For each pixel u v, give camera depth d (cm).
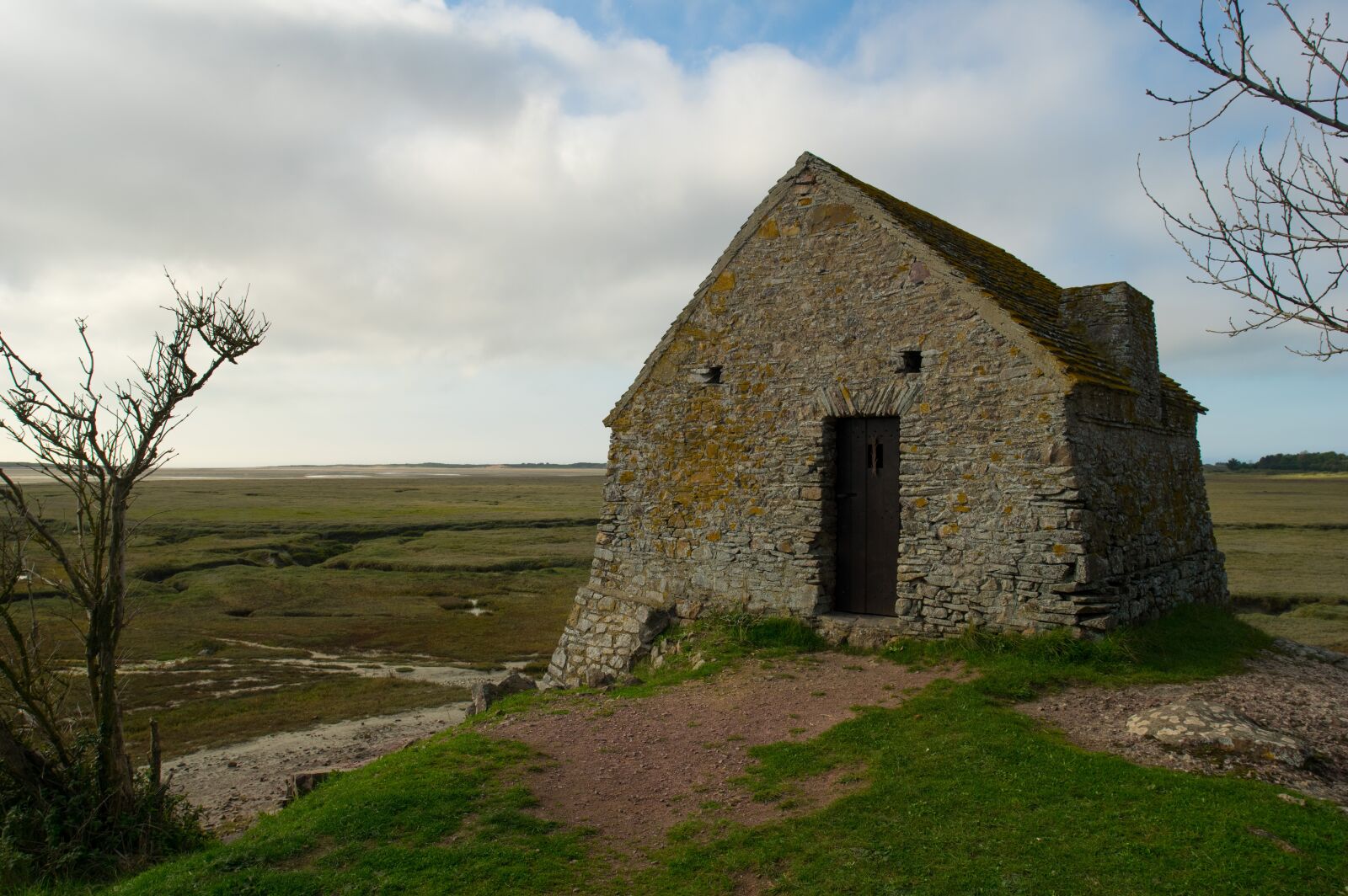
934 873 553
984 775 699
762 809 703
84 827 809
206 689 2238
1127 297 1277
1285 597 2916
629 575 1439
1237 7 378
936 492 1138
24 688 830
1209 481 13775
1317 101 367
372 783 793
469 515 7250
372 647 2802
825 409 1255
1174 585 1283
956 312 1138
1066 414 1035
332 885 591
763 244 1351
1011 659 1010
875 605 1238
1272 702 873
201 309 835
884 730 838
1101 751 743
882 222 1223
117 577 855
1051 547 1034
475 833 673
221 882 601
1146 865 535
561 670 1428
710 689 1069
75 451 798
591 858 632
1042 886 523
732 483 1340
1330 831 566
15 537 822
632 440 1465
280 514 6906
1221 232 411
